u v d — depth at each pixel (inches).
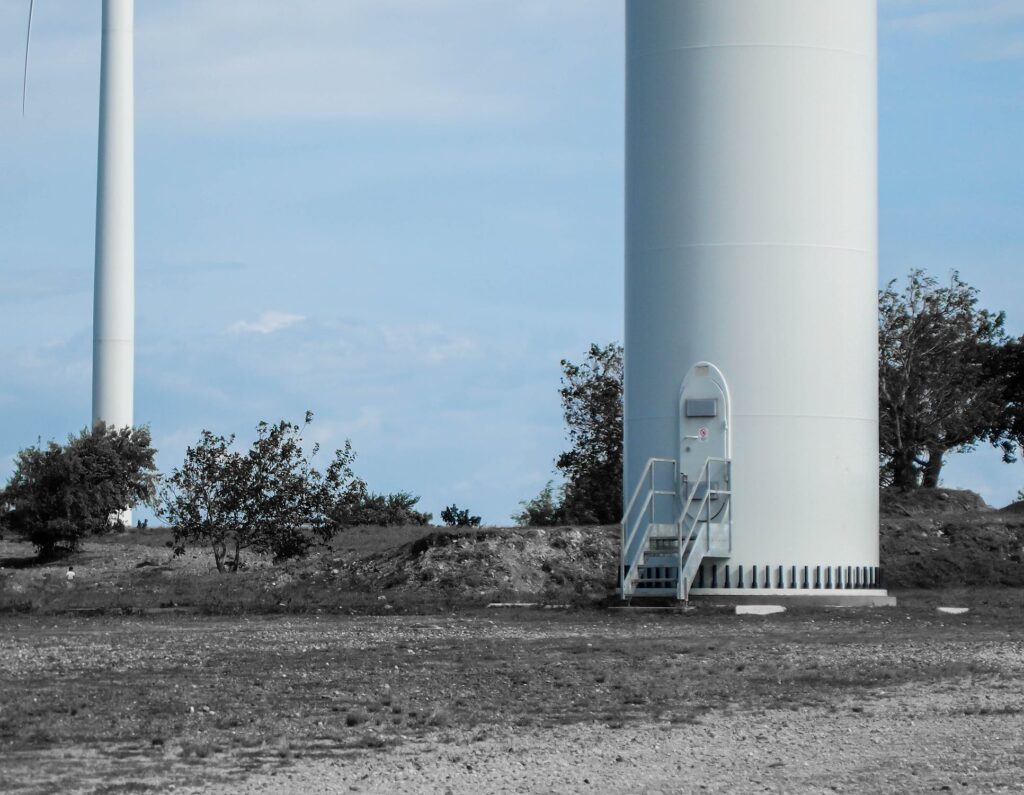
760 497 1812.3
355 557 2623.0
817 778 700.7
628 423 1895.9
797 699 952.3
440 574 2233.0
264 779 702.5
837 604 1795.0
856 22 1867.6
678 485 1829.5
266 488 2677.2
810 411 1820.9
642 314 1871.3
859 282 1859.0
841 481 1838.1
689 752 767.7
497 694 971.9
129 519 3782.0
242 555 2920.8
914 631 1455.5
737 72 1819.6
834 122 1840.6
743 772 716.7
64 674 1085.8
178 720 862.5
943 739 799.7
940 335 3385.8
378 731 831.7
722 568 1809.8
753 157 1814.7
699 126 1829.5
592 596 1910.7
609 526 2474.2
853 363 1851.6
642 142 1873.8
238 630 1492.4
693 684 1021.8
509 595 1977.1
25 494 3307.1
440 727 845.8
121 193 4340.6
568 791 676.7
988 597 1968.5
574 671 1093.1
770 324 1813.5
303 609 1782.7
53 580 2292.1
